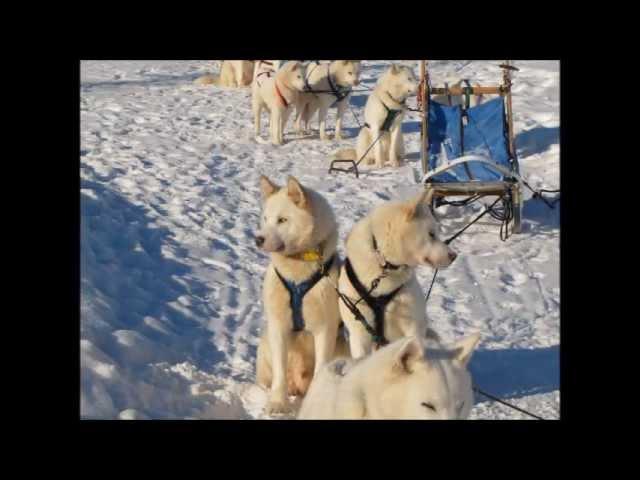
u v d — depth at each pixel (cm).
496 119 688
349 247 388
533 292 536
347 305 388
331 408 305
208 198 695
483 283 550
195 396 405
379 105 804
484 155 655
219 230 629
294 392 420
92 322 433
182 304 501
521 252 603
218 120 1020
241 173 786
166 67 1429
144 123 975
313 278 391
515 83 1140
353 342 393
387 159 841
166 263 561
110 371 391
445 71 1251
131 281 517
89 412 364
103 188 678
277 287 393
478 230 651
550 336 473
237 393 412
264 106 960
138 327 457
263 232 387
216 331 474
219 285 538
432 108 700
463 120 704
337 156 835
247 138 935
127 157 802
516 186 630
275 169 805
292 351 411
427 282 551
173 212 656
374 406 294
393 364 288
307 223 387
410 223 378
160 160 802
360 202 698
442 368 285
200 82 1285
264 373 414
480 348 458
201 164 799
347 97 952
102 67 1395
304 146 913
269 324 399
